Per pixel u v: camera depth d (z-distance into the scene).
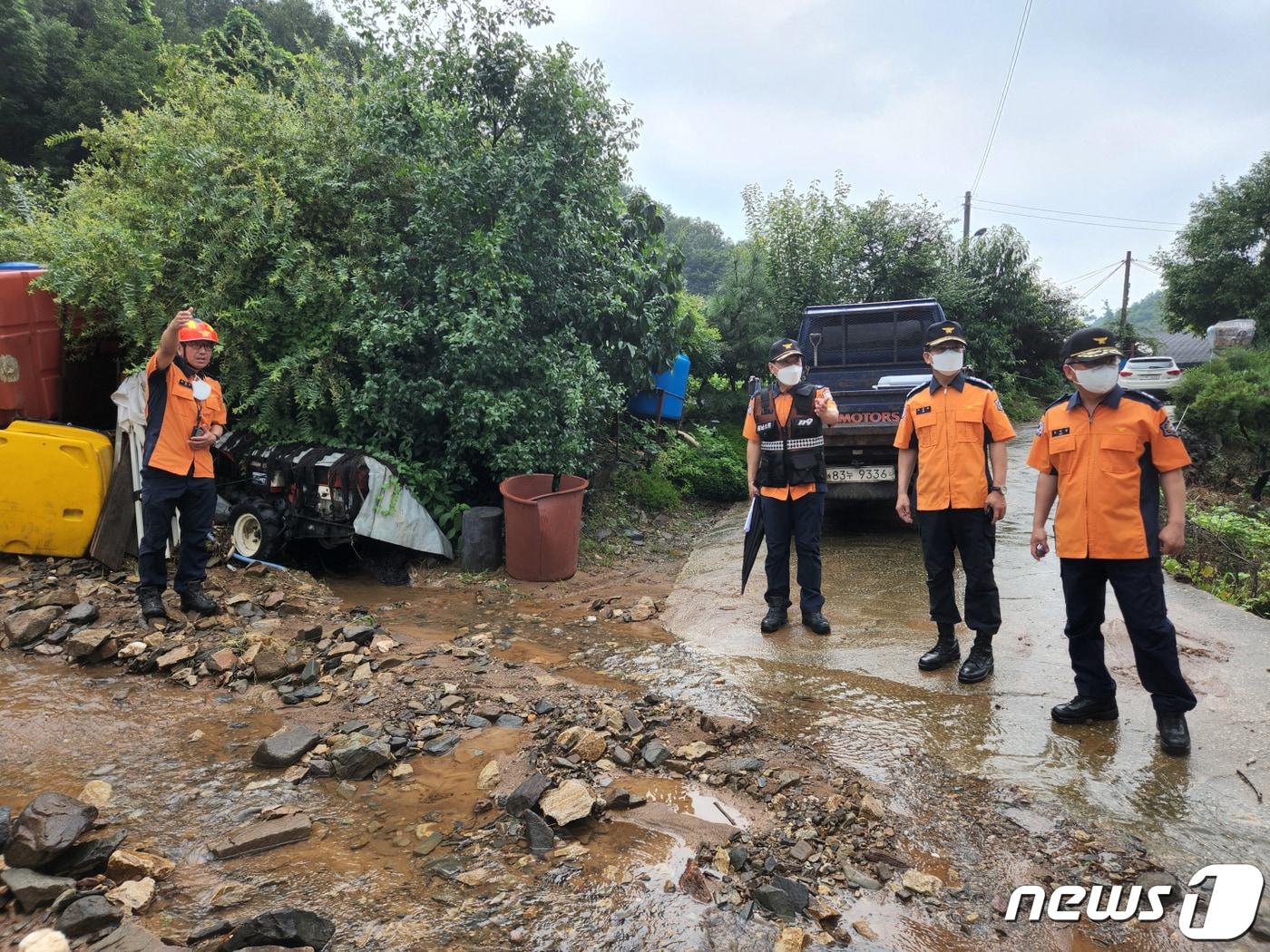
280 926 2.13
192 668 4.30
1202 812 2.91
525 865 2.58
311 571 6.62
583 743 3.38
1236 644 4.59
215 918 2.28
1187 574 6.41
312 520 6.25
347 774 3.20
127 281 6.21
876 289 19.09
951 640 4.43
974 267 24.36
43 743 3.41
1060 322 26.09
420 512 6.67
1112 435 3.42
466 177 6.93
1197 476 14.40
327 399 6.92
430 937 2.21
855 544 7.56
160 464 4.83
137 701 3.91
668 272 9.97
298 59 8.13
